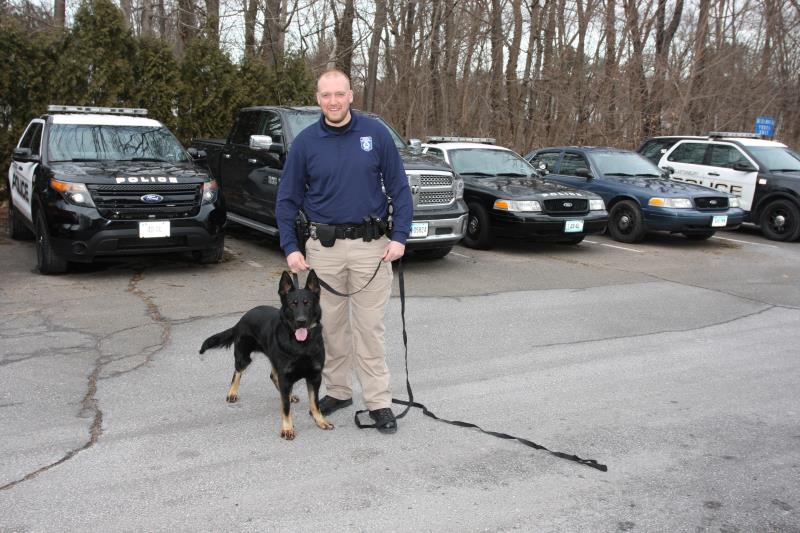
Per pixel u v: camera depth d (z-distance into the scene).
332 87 4.00
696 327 7.12
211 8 19.36
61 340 5.96
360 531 3.20
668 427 4.49
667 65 21.84
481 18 21.88
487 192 11.12
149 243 8.11
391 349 6.08
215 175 11.64
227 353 5.79
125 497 3.45
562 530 3.24
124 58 13.62
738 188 14.12
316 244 4.33
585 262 10.69
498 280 9.15
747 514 3.43
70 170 8.09
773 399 5.05
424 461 3.94
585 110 21.64
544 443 4.21
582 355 6.05
